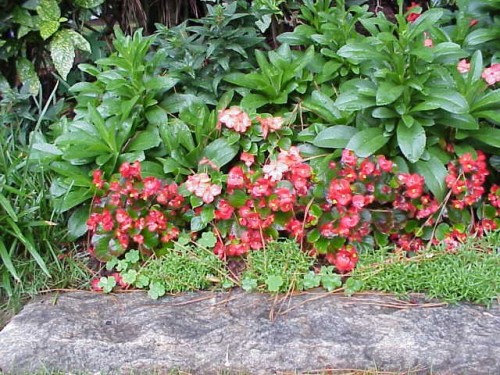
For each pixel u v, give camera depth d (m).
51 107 3.61
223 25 3.20
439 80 2.93
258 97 3.25
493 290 2.48
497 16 3.21
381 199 2.72
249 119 2.96
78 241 3.03
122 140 3.04
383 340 2.32
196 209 2.84
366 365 2.30
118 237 2.79
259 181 2.72
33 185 2.96
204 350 2.36
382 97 2.69
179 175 2.97
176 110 3.28
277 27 3.90
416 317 2.42
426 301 2.51
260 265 2.66
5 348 2.39
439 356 2.28
